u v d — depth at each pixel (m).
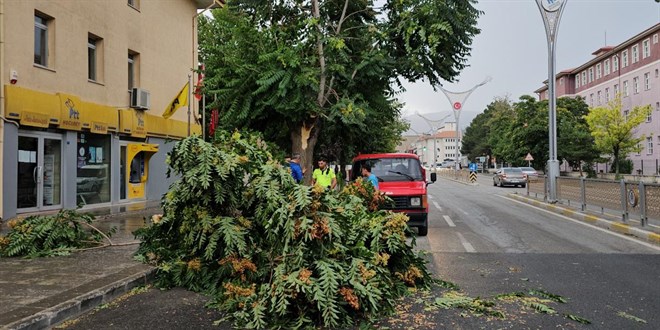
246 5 14.88
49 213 14.40
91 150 17.11
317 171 12.16
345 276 5.34
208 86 13.00
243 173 6.55
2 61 12.79
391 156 13.71
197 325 5.14
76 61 15.79
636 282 7.04
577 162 49.91
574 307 5.78
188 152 6.41
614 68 57.56
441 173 73.56
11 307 5.16
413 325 5.14
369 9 15.04
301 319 5.07
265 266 5.88
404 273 6.54
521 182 37.94
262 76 11.99
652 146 48.97
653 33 48.50
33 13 13.95
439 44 13.31
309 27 13.47
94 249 8.52
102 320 5.26
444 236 11.91
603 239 11.35
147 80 20.27
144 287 6.55
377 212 6.95
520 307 5.76
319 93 13.26
